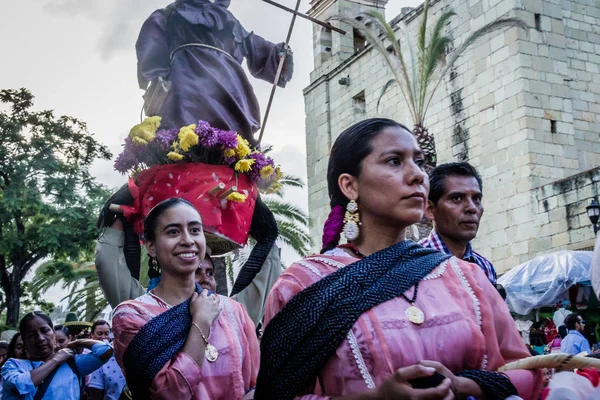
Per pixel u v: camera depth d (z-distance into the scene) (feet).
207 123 13.76
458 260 6.97
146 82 15.72
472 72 61.72
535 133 56.44
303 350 6.30
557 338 37.96
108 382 19.58
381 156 6.95
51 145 74.79
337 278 6.51
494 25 49.75
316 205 78.89
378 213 6.92
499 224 57.52
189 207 11.14
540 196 54.19
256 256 14.79
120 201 13.91
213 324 10.07
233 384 9.69
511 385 6.08
